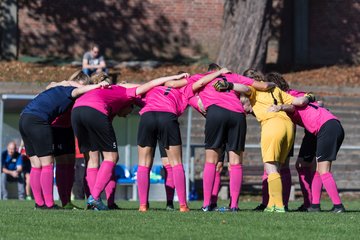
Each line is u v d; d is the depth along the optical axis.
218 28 100.31
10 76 88.50
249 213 37.44
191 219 33.81
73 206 42.78
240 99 40.72
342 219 35.06
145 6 99.25
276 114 38.91
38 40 96.75
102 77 40.97
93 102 38.81
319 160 39.62
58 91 40.28
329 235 29.69
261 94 39.41
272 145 38.69
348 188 73.94
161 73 93.81
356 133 82.81
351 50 102.88
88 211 38.06
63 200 42.66
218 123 38.84
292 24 101.75
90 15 98.00
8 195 68.75
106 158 39.25
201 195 71.88
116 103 39.50
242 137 39.38
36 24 96.62
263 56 92.25
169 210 40.41
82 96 39.41
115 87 39.81
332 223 33.28
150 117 38.72
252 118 82.06
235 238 28.36
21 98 64.56
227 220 33.56
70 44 97.50
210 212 38.22
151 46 99.44
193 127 78.94
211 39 100.38
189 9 100.06
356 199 71.50
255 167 70.06
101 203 39.47
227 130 39.38
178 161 39.22
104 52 98.38
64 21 97.38
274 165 39.34
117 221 32.78
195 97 39.72
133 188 68.19
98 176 39.19
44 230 30.16
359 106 87.50
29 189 67.88
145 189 39.44
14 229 30.44
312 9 102.44
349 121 84.56
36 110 39.81
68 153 42.31
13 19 95.88
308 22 102.06
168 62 98.75
